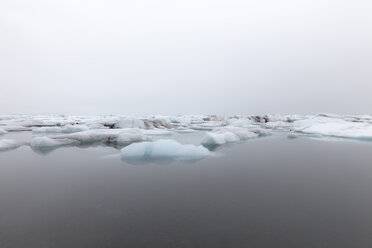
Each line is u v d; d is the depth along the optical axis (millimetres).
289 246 2285
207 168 5645
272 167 5738
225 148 8977
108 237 2475
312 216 2949
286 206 3277
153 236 2486
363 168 5648
